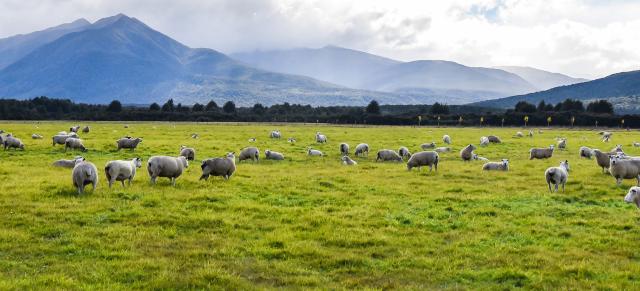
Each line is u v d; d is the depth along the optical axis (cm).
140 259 1434
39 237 1638
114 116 16738
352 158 4441
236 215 1978
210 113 17550
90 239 1608
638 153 4925
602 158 3378
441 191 2662
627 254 1564
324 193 2545
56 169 3186
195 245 1602
